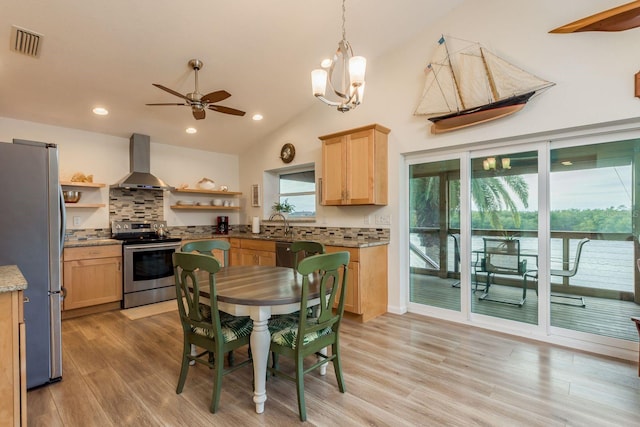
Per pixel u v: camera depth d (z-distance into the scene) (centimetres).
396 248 366
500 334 302
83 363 248
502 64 286
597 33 247
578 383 214
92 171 428
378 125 348
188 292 198
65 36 263
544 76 268
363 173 354
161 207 495
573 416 180
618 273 256
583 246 271
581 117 253
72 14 245
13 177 206
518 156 299
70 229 411
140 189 469
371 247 348
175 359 256
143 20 261
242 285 211
